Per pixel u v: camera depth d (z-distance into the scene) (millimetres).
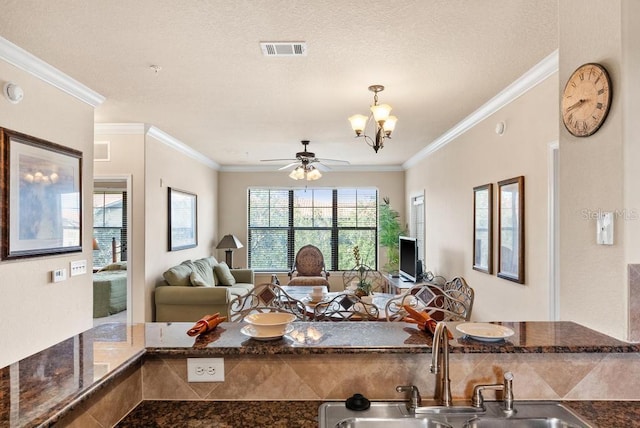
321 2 2006
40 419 904
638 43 1430
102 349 1378
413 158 6629
